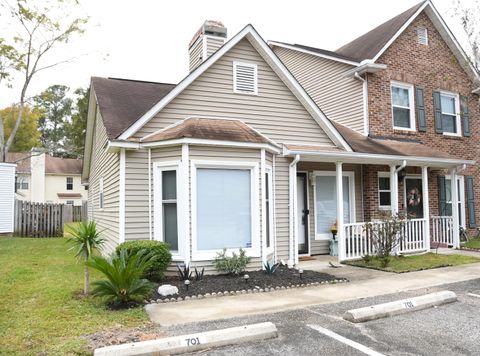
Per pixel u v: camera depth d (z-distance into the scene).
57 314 5.40
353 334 4.71
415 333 4.74
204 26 11.94
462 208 14.80
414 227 11.57
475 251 11.87
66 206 19.09
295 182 9.88
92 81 11.58
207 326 4.96
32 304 5.93
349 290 6.97
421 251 11.42
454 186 12.66
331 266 9.55
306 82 15.48
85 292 6.45
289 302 6.15
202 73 9.37
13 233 17.98
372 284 7.47
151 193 8.34
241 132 8.77
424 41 14.32
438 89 14.48
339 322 5.16
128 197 8.27
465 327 4.95
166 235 8.27
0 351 4.08
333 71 14.14
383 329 4.89
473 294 6.65
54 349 4.14
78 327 4.87
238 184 8.48
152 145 8.22
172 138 7.95
